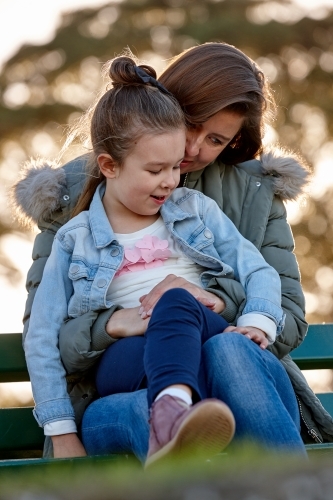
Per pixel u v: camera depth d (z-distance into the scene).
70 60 15.52
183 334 2.94
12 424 3.99
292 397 3.22
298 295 3.82
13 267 14.03
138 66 3.78
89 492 2.44
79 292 3.50
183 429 2.66
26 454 4.85
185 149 3.74
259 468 2.53
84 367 3.44
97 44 15.60
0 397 12.48
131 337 3.35
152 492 2.40
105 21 15.92
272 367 3.15
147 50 15.72
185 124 3.61
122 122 3.52
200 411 2.63
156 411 2.79
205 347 3.06
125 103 3.54
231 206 3.96
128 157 3.52
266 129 4.02
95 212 3.63
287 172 4.01
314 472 2.51
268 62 15.74
